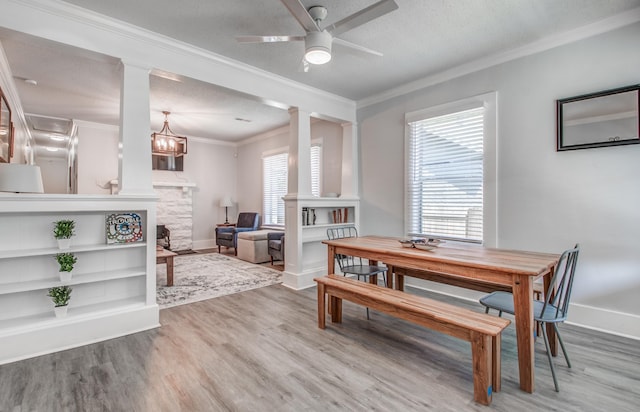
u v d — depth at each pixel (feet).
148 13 8.66
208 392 6.13
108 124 20.26
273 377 6.65
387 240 11.16
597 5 8.34
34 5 7.83
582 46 9.46
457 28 9.46
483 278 6.90
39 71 12.00
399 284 11.21
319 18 8.34
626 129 8.68
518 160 10.76
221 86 11.37
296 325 9.48
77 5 8.26
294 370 6.93
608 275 9.05
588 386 6.33
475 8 8.46
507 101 11.01
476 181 11.87
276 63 11.82
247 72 12.05
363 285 8.72
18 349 7.32
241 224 24.34
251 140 25.45
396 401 5.85
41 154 29.17
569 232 9.73
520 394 6.08
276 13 8.68
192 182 24.45
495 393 6.12
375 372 6.85
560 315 6.55
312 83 13.78
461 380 6.56
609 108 8.95
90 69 11.85
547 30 9.57
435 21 9.07
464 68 12.02
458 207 12.36
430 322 6.64
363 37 9.96
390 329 9.17
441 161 12.90
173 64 10.16
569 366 7.07
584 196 9.45
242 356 7.54
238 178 27.22
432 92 13.17
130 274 9.04
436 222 13.05
